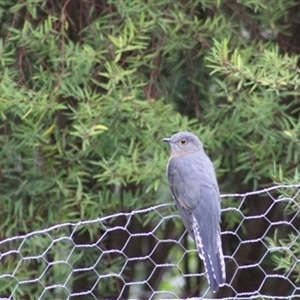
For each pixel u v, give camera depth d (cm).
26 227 1403
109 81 1316
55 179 1382
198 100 1437
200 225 1133
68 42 1378
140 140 1338
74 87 1338
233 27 1388
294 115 1402
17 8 1348
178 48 1384
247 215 1469
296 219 1454
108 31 1381
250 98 1322
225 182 1440
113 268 1470
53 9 1396
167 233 1516
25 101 1316
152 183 1306
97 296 1482
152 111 1324
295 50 1431
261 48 1364
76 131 1339
